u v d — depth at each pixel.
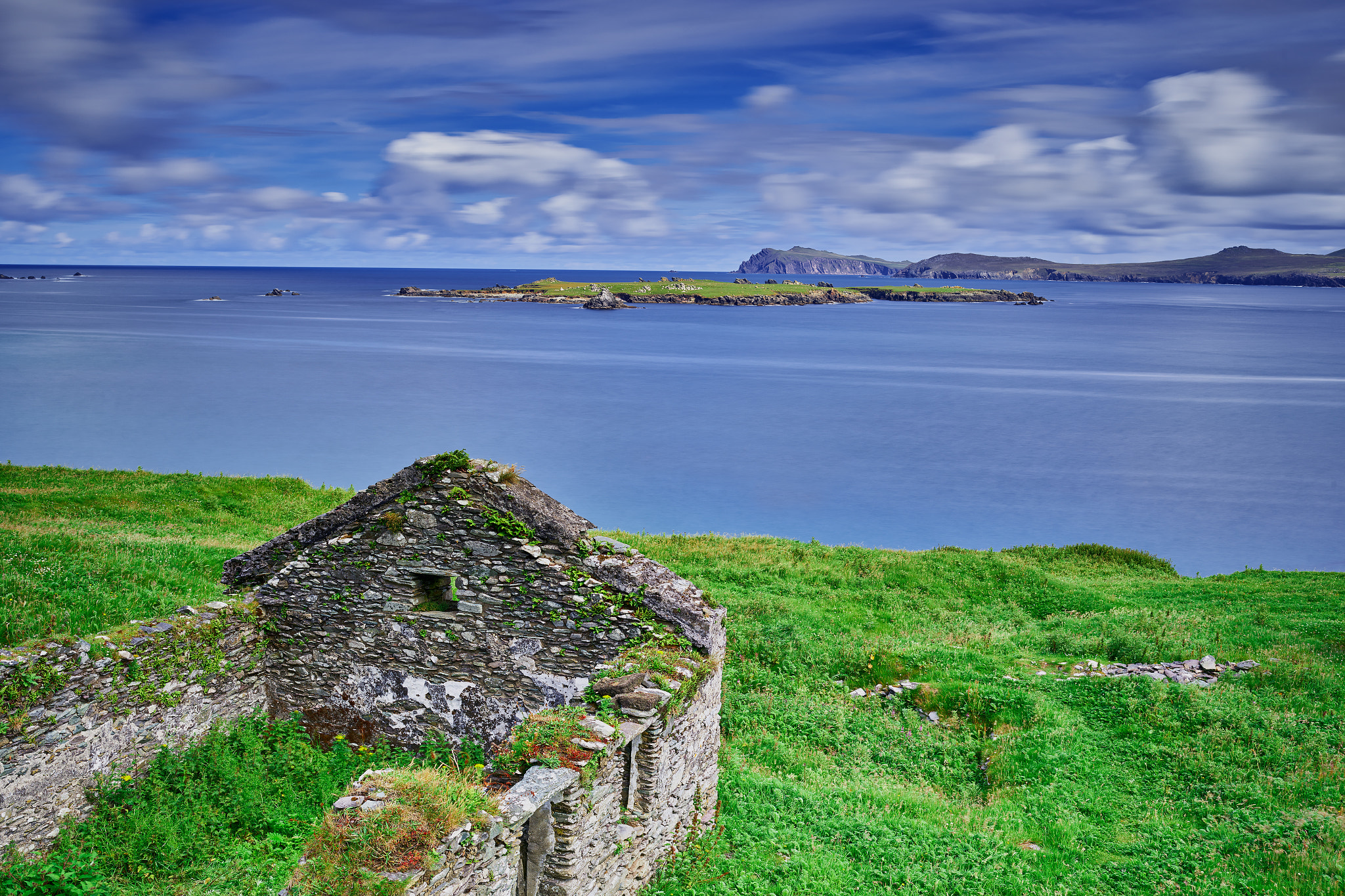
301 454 81.56
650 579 13.30
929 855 12.55
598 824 10.06
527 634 13.37
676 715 11.73
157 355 154.62
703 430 107.38
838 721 18.12
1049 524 69.62
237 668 13.80
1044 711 17.95
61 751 11.20
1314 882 11.21
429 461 13.48
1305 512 73.88
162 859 11.04
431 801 8.22
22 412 97.81
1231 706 17.67
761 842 12.87
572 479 81.56
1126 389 143.50
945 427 112.25
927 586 30.34
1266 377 160.25
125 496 32.28
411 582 13.82
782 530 66.00
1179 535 66.69
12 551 19.84
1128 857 12.61
